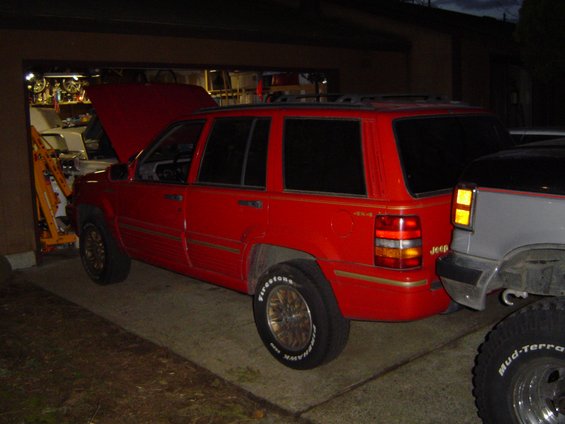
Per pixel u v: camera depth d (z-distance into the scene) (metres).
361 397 4.29
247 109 5.07
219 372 4.75
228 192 5.04
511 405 3.41
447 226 4.21
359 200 4.17
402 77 11.08
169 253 5.84
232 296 6.51
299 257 4.79
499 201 3.48
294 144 4.62
